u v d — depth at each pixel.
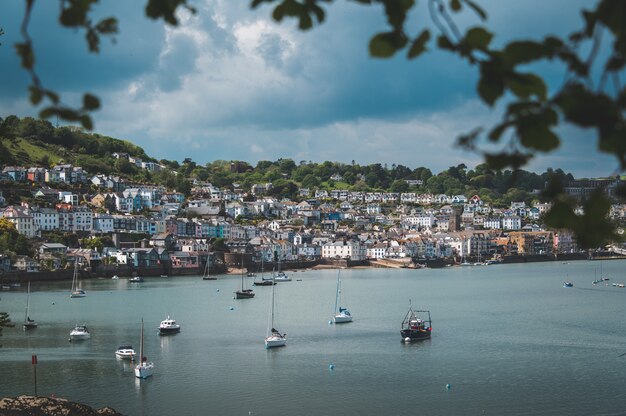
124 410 84.31
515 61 7.47
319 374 102.12
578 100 7.11
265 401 87.75
